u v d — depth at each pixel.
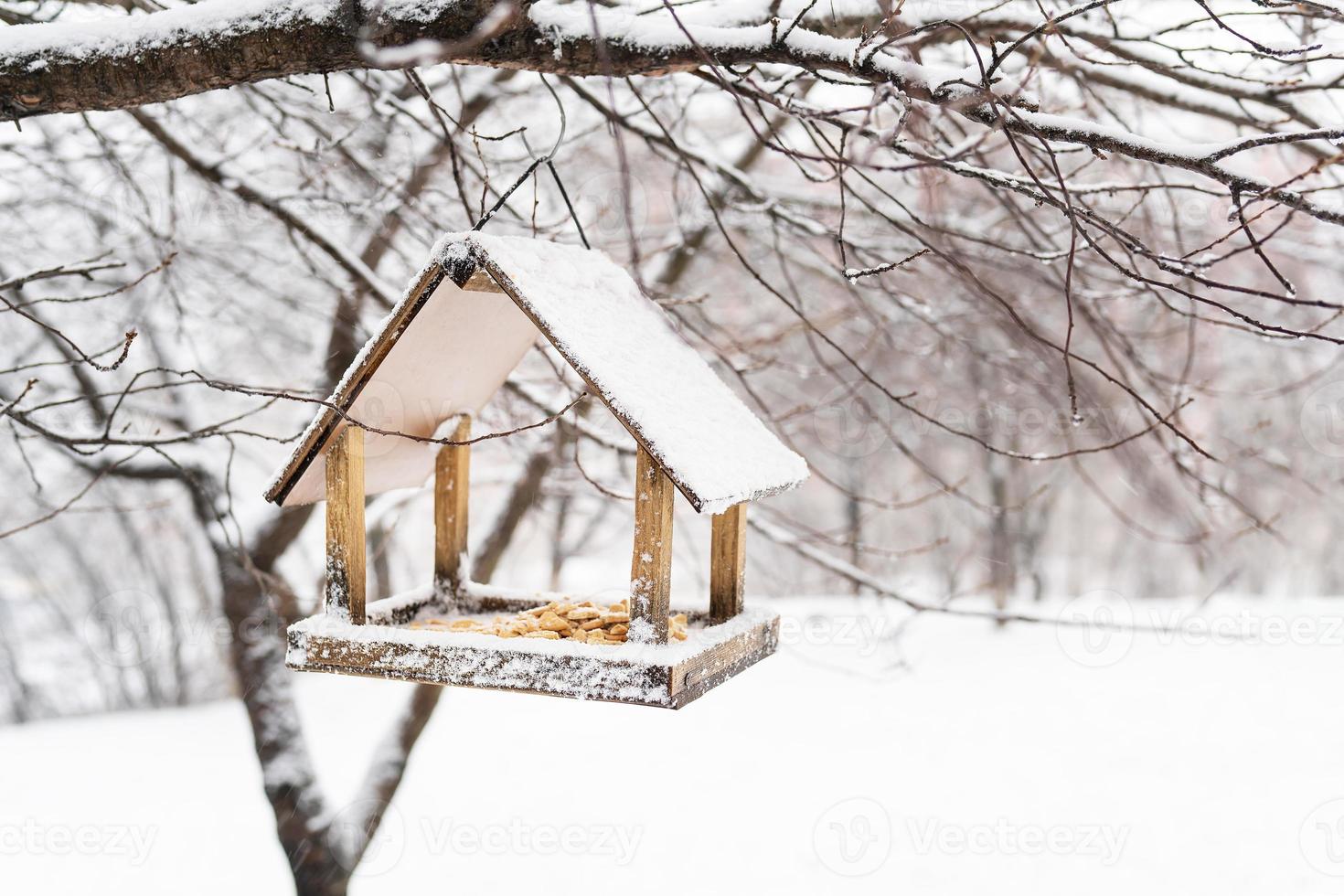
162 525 12.79
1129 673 11.70
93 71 2.48
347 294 5.20
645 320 3.17
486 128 5.72
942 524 15.42
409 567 9.31
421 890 7.43
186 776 9.76
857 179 5.04
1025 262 4.89
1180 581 19.11
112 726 11.62
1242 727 9.94
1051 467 13.31
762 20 2.82
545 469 6.07
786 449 3.23
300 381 6.43
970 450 12.30
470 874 7.68
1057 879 7.37
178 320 5.28
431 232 4.91
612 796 9.02
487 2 2.36
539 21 2.46
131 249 5.95
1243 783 8.72
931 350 6.11
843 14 2.87
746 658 3.12
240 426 8.04
